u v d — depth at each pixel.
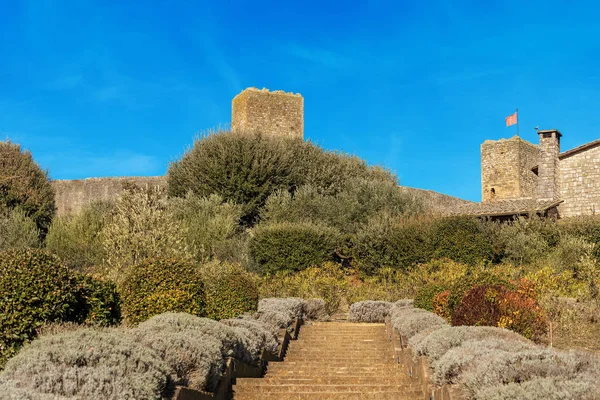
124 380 5.62
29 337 7.42
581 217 25.42
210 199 29.47
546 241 23.77
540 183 30.77
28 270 7.76
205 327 8.93
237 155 31.59
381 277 24.02
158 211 21.00
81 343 6.09
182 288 10.72
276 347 12.85
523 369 5.94
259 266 24.67
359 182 32.22
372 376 10.27
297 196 30.50
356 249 25.80
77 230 25.58
